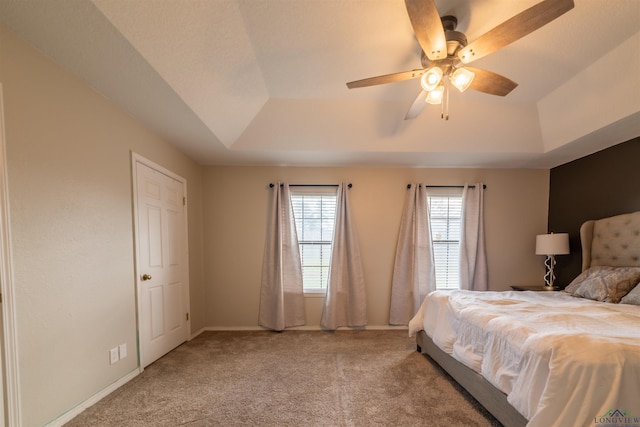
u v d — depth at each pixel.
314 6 1.54
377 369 2.38
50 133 1.57
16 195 1.40
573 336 1.29
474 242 3.57
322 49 1.89
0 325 1.33
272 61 2.01
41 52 1.51
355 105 2.61
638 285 2.20
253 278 3.60
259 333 3.37
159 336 2.62
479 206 3.60
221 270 3.60
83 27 1.33
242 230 3.62
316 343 3.02
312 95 2.48
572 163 3.33
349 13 1.59
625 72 1.92
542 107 2.61
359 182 3.68
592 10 1.56
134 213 2.25
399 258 3.58
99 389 1.90
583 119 2.42
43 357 1.52
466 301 2.27
